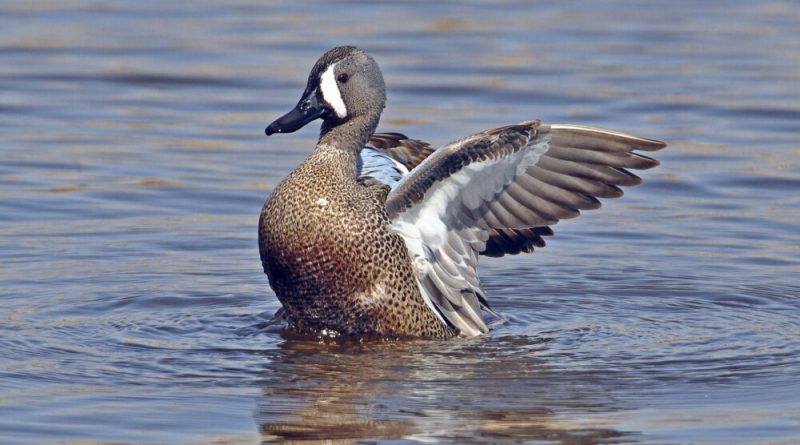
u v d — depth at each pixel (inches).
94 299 467.2
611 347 421.1
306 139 711.7
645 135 708.0
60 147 678.5
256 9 1025.5
